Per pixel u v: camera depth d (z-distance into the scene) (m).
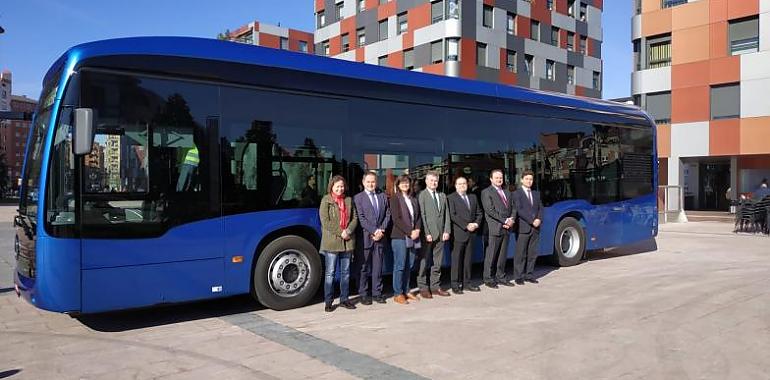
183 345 5.66
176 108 6.27
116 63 5.93
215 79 6.54
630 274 9.97
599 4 50.88
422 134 8.38
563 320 6.62
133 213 5.96
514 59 43.56
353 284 9.09
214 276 6.47
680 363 5.04
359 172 7.63
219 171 6.51
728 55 26.36
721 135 26.50
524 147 9.84
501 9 42.25
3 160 69.75
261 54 6.98
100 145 5.80
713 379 4.62
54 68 6.29
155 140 6.11
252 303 7.62
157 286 6.10
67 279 5.61
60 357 5.29
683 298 7.81
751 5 25.56
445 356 5.27
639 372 4.80
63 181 5.64
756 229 18.36
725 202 30.11
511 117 9.66
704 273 10.02
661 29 28.53
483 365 5.02
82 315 6.96
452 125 8.77
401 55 43.72
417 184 8.27
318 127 7.31
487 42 41.34
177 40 6.44
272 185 6.90
